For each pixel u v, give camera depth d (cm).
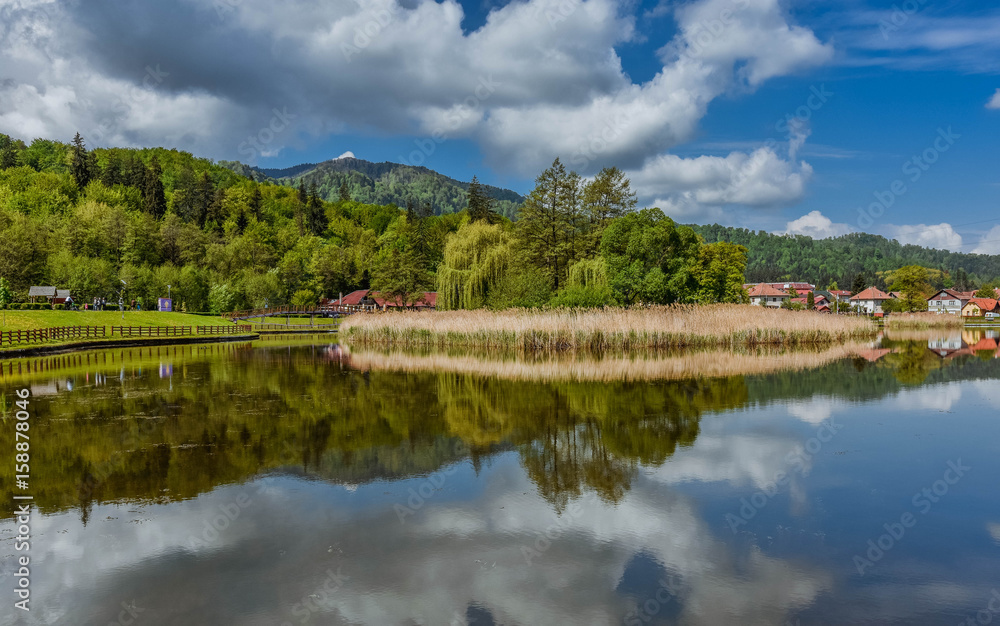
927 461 1123
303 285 11806
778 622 581
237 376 2475
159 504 912
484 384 2105
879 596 632
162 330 5775
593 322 3262
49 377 2470
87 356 3619
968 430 1369
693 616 592
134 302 8994
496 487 983
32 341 4022
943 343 4141
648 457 1153
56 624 581
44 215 11012
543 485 991
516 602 622
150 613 604
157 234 10919
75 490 971
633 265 4547
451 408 1659
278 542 770
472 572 690
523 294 4516
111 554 736
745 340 3512
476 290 4919
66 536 789
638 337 3244
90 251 10050
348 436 1336
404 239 14500
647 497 934
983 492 952
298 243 14150
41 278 8906
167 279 9381
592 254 5631
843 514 862
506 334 3384
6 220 9225
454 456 1169
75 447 1238
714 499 925
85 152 14038
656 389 1953
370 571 693
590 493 953
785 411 1589
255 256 12025
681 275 4544
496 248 4994
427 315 4269
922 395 1838
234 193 14962
